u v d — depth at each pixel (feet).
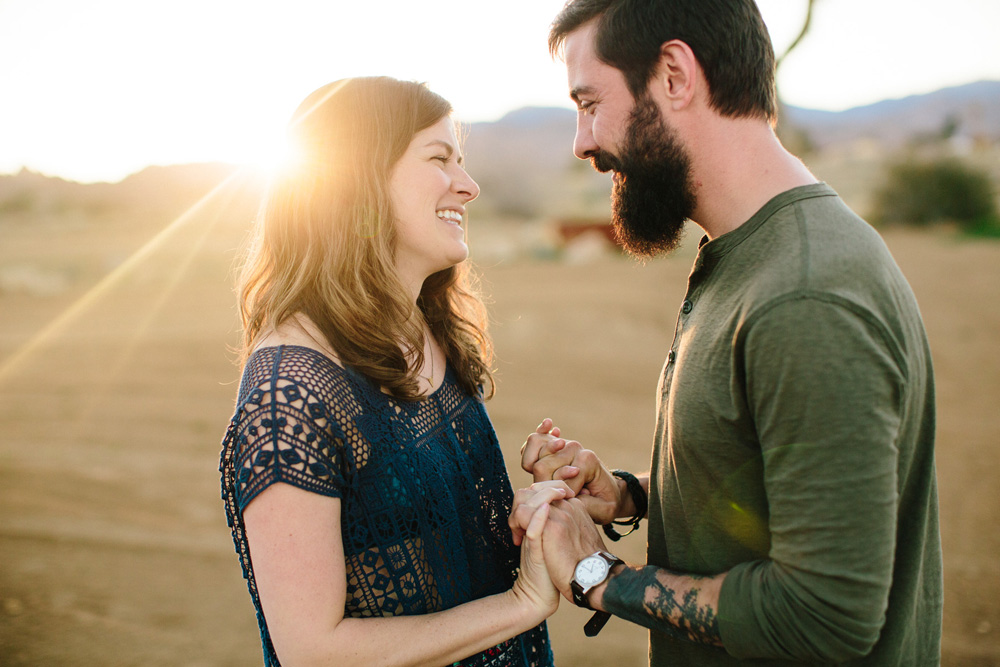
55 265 79.25
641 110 4.66
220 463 4.35
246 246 5.67
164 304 56.44
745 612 3.82
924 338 4.24
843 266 3.76
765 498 4.08
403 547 4.50
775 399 3.68
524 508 4.92
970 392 26.76
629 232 5.03
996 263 57.16
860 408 3.51
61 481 20.51
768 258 4.04
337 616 4.09
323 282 4.71
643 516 6.32
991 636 11.20
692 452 4.33
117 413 28.12
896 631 4.21
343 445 4.31
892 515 3.56
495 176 157.48
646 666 10.85
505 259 76.89
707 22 4.41
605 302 46.29
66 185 218.38
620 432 23.77
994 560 13.76
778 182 4.42
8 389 32.55
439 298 6.06
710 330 4.26
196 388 32.07
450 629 4.41
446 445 5.10
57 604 13.24
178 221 127.75
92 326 48.39
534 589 4.73
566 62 5.09
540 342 37.86
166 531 16.93
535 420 25.21
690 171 4.62
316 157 4.86
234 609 13.10
